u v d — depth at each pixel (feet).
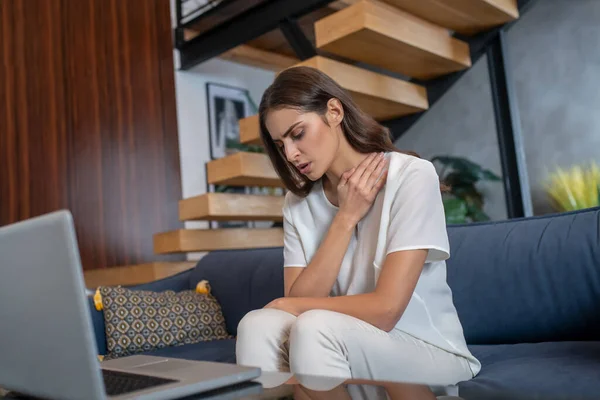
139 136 15.69
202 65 17.39
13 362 2.54
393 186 4.05
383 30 10.19
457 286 5.53
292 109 4.11
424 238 3.75
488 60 12.58
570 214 5.32
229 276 7.75
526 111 14.70
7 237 2.33
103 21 15.61
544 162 14.35
